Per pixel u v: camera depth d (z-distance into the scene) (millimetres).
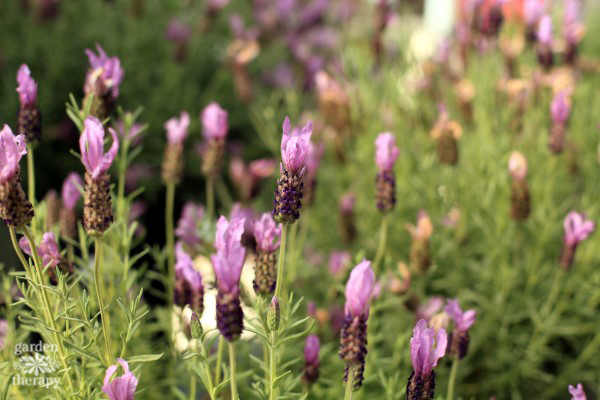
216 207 1263
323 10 1551
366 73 1033
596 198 957
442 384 766
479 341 819
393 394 667
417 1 1201
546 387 864
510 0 1023
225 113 750
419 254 751
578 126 1044
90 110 629
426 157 904
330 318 758
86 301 572
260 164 932
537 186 894
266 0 1533
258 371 744
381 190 686
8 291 657
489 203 851
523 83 904
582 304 876
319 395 702
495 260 857
